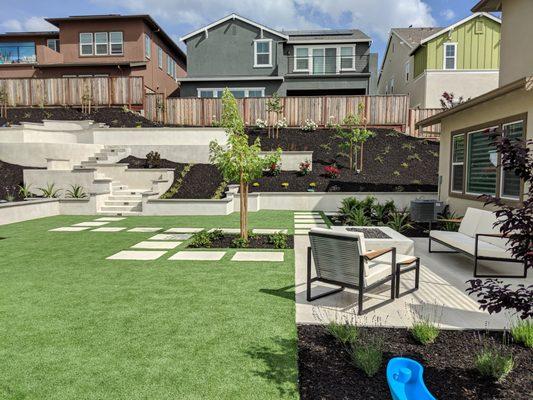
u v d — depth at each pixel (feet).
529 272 19.12
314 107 63.98
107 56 81.92
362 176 49.39
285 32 89.10
